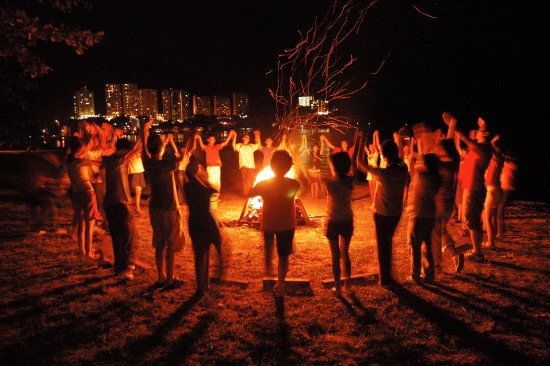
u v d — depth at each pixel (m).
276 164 5.21
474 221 6.66
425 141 6.30
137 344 4.34
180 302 5.36
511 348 4.19
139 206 11.72
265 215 5.38
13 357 4.10
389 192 5.58
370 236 8.70
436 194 5.67
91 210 7.05
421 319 4.82
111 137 8.16
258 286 5.93
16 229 9.05
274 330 4.61
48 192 8.78
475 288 5.69
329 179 5.43
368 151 10.06
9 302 5.34
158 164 5.57
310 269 6.62
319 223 9.84
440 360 3.99
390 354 4.11
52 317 4.94
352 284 6.00
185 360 4.05
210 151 11.09
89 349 4.26
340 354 4.14
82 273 6.40
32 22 8.53
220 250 5.79
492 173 7.27
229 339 4.45
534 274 6.18
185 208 11.57
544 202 12.40
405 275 6.31
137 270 6.60
